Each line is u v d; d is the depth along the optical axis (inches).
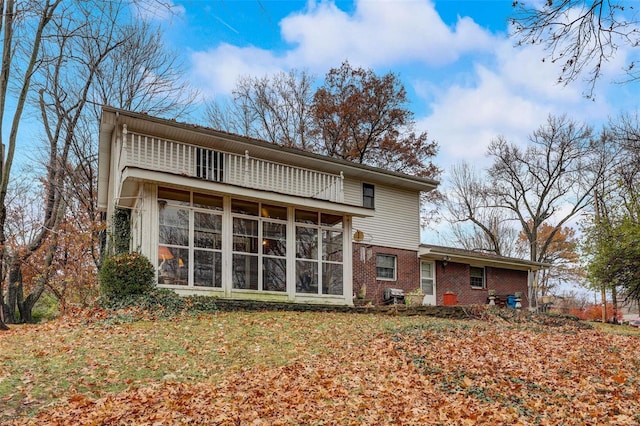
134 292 519.8
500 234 1674.5
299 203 633.0
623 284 789.2
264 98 1371.8
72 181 968.3
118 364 345.1
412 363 366.0
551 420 270.4
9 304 842.8
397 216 902.4
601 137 1224.8
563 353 417.4
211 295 565.6
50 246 885.8
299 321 515.8
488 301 974.4
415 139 1378.0
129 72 1024.9
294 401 287.7
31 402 279.6
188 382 317.4
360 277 831.1
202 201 582.9
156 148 633.0
